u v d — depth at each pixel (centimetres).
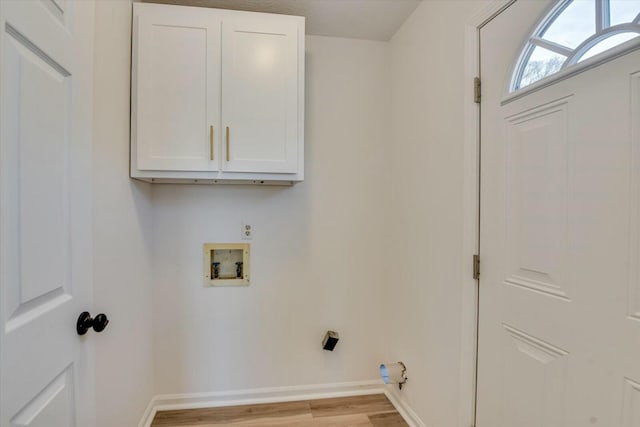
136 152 146
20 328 62
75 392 83
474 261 125
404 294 183
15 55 61
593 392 81
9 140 60
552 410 92
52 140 74
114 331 128
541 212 97
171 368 184
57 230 76
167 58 150
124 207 140
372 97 203
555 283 92
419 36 168
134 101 146
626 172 74
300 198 197
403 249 185
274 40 159
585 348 83
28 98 65
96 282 112
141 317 162
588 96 83
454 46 137
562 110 90
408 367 177
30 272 66
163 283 183
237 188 190
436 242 151
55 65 75
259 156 158
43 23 70
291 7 170
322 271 199
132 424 148
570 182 87
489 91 119
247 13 157
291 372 196
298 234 196
